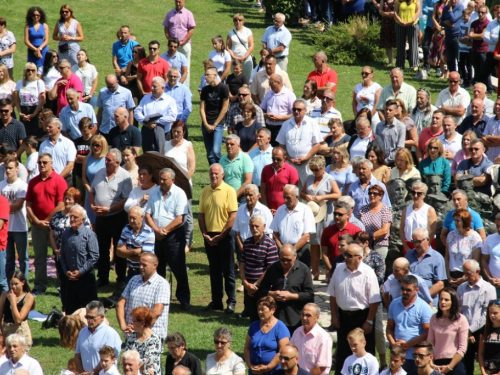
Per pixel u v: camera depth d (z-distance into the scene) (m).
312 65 48.59
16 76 46.47
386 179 25.95
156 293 20.84
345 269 20.23
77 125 31.56
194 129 40.91
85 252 23.39
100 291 26.25
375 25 49.53
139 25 56.56
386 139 28.23
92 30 55.00
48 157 26.23
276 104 31.36
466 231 22.31
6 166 26.59
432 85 43.41
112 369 18.48
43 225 26.20
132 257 23.91
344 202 22.62
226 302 25.36
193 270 27.91
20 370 17.92
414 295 19.66
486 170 26.44
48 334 23.70
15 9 57.84
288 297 20.58
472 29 40.75
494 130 29.31
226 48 41.72
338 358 20.50
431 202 24.81
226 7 61.25
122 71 39.31
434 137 28.03
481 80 40.81
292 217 23.55
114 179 26.27
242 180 26.78
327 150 28.33
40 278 26.56
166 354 22.20
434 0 45.19
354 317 20.16
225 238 24.53
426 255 21.22
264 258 22.27
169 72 33.19
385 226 23.62
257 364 19.31
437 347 19.34
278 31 41.12
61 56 42.00
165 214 24.64
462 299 20.38
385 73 47.00
